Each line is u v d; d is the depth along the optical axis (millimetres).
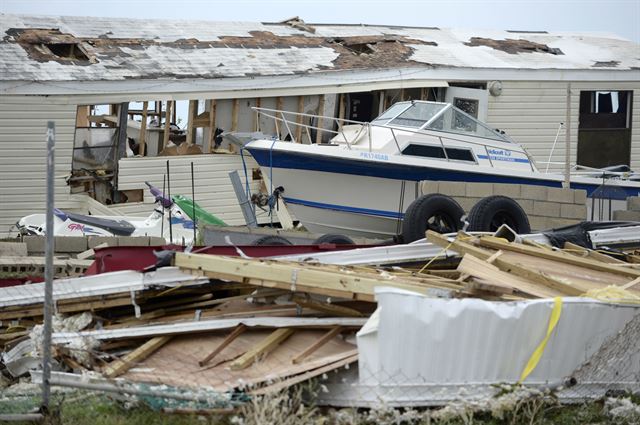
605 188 33812
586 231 22734
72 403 14477
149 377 14641
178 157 38219
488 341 14336
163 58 39781
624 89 46281
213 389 13805
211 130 39031
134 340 15977
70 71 36875
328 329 15547
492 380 14516
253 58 41312
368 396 13852
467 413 14008
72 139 36438
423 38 48094
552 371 14945
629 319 15547
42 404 13820
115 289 16812
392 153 30172
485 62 44656
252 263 15695
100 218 31812
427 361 14023
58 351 15500
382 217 30203
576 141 45438
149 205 37719
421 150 30641
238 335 15742
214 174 38875
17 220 35844
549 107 45094
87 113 37375
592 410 14938
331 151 29344
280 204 36406
